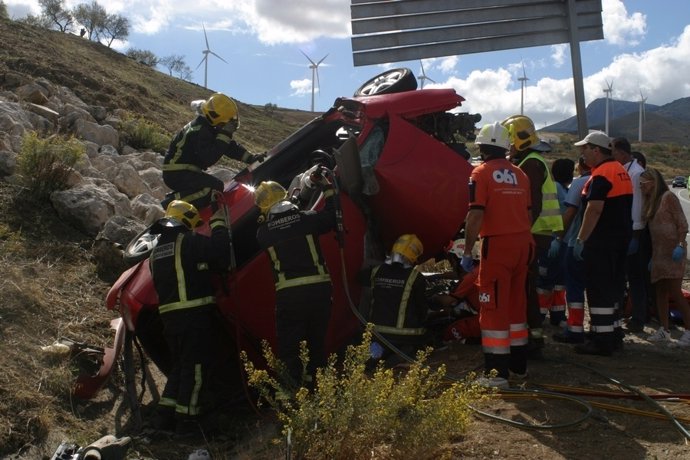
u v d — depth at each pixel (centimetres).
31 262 767
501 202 546
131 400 565
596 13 1231
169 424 558
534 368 615
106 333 695
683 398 532
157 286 559
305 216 556
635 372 605
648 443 459
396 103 706
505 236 545
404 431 423
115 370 643
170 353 642
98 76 2062
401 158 666
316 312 545
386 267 630
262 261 591
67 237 859
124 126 1430
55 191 901
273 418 566
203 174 688
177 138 690
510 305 569
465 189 672
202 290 559
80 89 1675
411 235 642
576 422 482
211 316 568
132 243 680
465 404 441
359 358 452
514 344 570
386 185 652
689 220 2233
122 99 1794
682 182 4519
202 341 555
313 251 550
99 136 1280
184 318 551
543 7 1238
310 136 748
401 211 661
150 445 529
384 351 621
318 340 554
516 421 494
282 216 552
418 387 464
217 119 684
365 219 654
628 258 760
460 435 466
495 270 548
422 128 748
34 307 673
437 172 668
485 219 550
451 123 766
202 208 672
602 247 640
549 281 780
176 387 557
